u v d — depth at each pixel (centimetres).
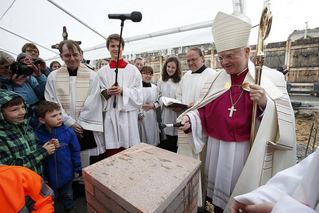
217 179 144
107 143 227
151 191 62
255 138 127
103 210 70
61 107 214
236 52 127
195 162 83
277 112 125
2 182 97
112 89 210
